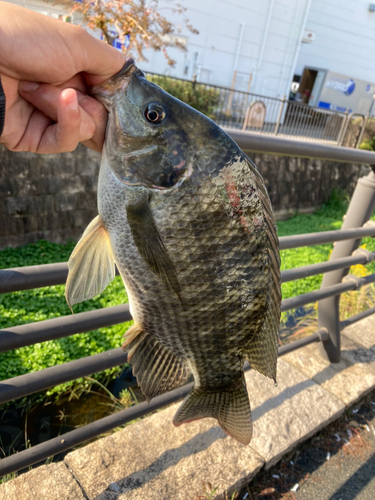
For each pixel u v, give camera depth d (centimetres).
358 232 77
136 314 34
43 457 52
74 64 25
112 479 56
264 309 35
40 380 47
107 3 230
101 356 53
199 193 29
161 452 61
